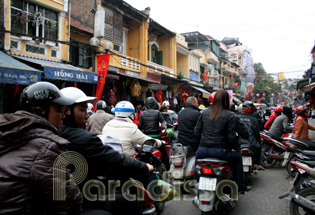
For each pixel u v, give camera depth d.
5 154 1.33
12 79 6.72
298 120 6.03
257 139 5.33
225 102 3.76
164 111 7.17
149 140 3.11
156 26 18.47
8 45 8.73
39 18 9.79
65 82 10.13
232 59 46.41
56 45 10.51
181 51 23.16
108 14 13.71
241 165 3.68
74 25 12.78
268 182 5.64
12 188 1.26
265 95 46.78
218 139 3.60
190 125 4.74
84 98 2.11
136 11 15.35
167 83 19.80
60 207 1.39
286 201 4.45
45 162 1.34
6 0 8.66
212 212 3.41
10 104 8.55
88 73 9.31
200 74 28.55
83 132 2.03
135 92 14.41
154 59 20.50
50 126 1.51
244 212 3.98
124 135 3.37
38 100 1.57
